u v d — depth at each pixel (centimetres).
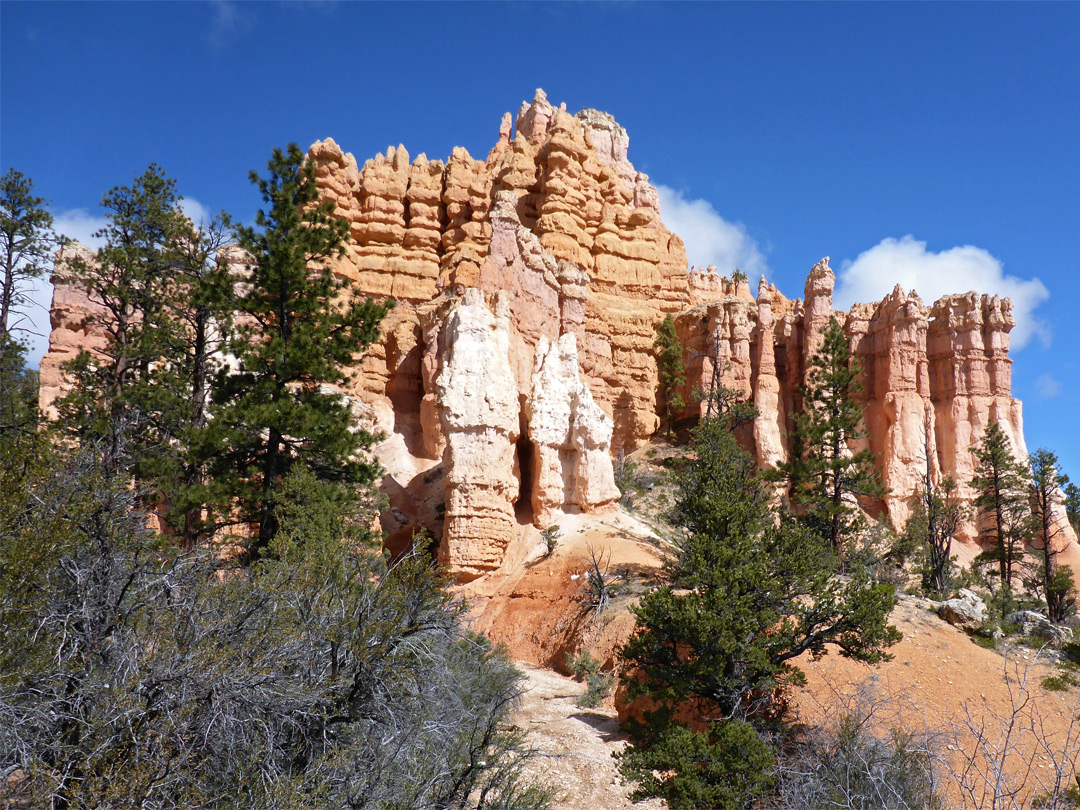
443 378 5069
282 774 1181
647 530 5122
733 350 7225
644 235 7850
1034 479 5025
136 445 2733
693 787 1944
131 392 3025
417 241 7031
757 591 2422
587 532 4925
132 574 1241
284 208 3142
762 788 1917
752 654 2269
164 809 1043
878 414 6675
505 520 4950
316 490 2730
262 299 3139
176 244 3375
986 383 6600
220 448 2817
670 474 6144
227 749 1170
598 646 3728
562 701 3191
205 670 1143
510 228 6038
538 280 6181
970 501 5850
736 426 6594
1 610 1106
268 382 2997
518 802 1505
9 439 2330
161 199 3441
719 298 8456
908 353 6588
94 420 2831
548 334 6191
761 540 2619
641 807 2047
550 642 4078
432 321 6328
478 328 5238
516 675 2750
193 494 2731
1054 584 4488
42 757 1052
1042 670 3036
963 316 6769
